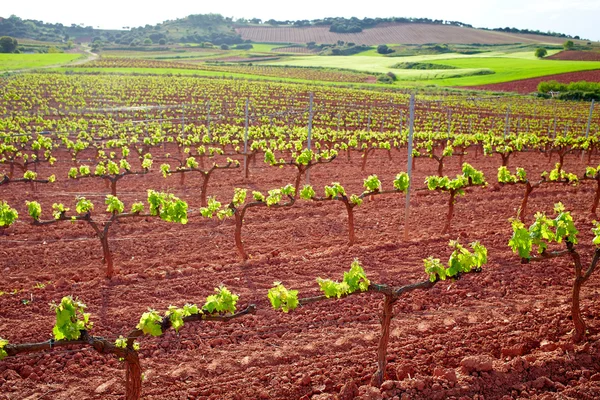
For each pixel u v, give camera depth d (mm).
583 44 136875
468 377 6973
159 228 14086
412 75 81938
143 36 191000
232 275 10664
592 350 7477
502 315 8875
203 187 16484
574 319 7828
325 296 6648
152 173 22750
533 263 11086
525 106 50281
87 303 9383
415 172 23141
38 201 17219
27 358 7656
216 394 6875
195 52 146250
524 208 14711
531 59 99875
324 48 154125
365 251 11930
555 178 14641
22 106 44688
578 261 7664
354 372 7262
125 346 5637
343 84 70500
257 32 189750
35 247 12484
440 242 12422
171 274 10656
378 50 135875
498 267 10914
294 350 7863
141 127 35031
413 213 15500
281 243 12945
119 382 7125
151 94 54781
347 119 41781
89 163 25641
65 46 159375
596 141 26344
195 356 7785
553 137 34031
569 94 55125
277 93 58156
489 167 24844
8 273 11008
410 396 6613
